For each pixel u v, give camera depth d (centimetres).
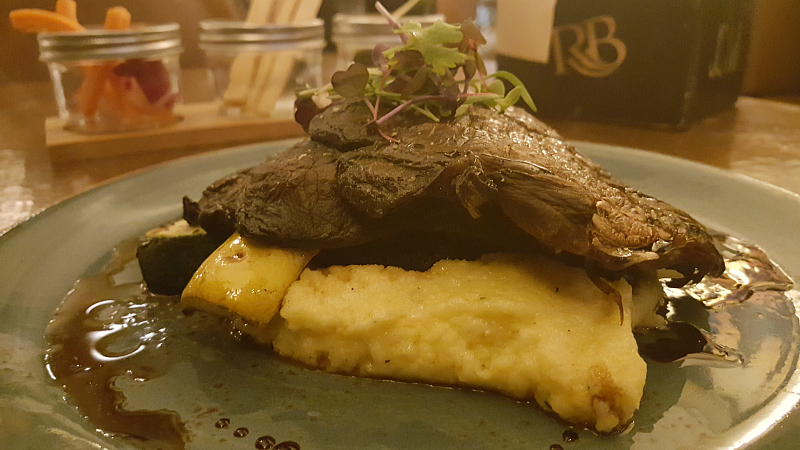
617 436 11
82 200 20
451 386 13
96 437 11
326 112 17
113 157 29
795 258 17
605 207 13
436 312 13
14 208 22
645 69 31
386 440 11
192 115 34
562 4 32
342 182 14
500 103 18
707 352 13
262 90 33
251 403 12
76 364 13
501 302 13
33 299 15
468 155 13
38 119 36
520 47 34
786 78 43
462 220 14
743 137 31
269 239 15
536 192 12
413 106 16
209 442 11
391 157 14
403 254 15
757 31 41
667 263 13
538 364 12
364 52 33
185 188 22
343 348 13
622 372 11
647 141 30
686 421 11
